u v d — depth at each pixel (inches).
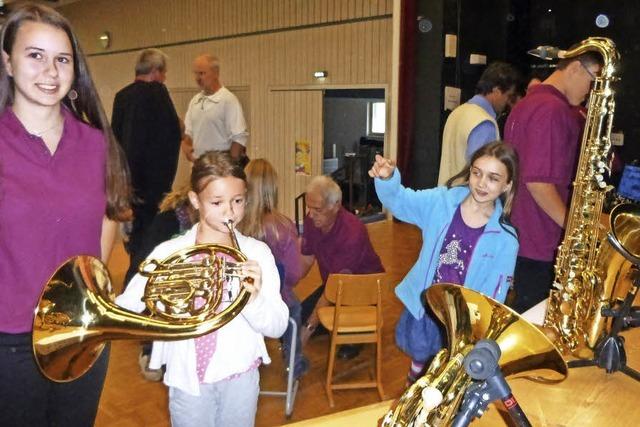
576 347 60.2
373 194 286.7
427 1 235.8
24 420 54.7
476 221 73.9
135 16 403.2
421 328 78.8
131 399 107.1
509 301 80.7
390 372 119.0
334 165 310.8
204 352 62.9
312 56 296.5
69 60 52.9
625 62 205.0
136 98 143.7
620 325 56.6
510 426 48.1
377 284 102.3
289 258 98.0
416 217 77.8
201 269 53.1
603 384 54.9
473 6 237.9
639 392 53.7
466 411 37.5
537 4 233.1
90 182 56.3
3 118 52.4
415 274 78.5
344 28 278.1
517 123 87.6
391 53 260.4
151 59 146.3
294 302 103.7
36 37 50.3
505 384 37.7
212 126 187.6
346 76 281.6
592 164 64.6
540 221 88.4
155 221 101.7
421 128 245.6
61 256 54.0
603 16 211.9
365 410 49.6
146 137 142.1
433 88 239.1
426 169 246.2
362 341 107.0
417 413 38.6
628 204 63.2
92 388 57.4
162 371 112.0
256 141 337.4
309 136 307.9
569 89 88.7
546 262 89.6
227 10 338.6
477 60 241.6
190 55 369.1
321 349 129.2
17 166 51.8
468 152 109.5
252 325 61.3
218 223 61.8
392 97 254.1
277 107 321.4
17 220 51.4
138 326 50.1
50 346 48.5
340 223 116.5
